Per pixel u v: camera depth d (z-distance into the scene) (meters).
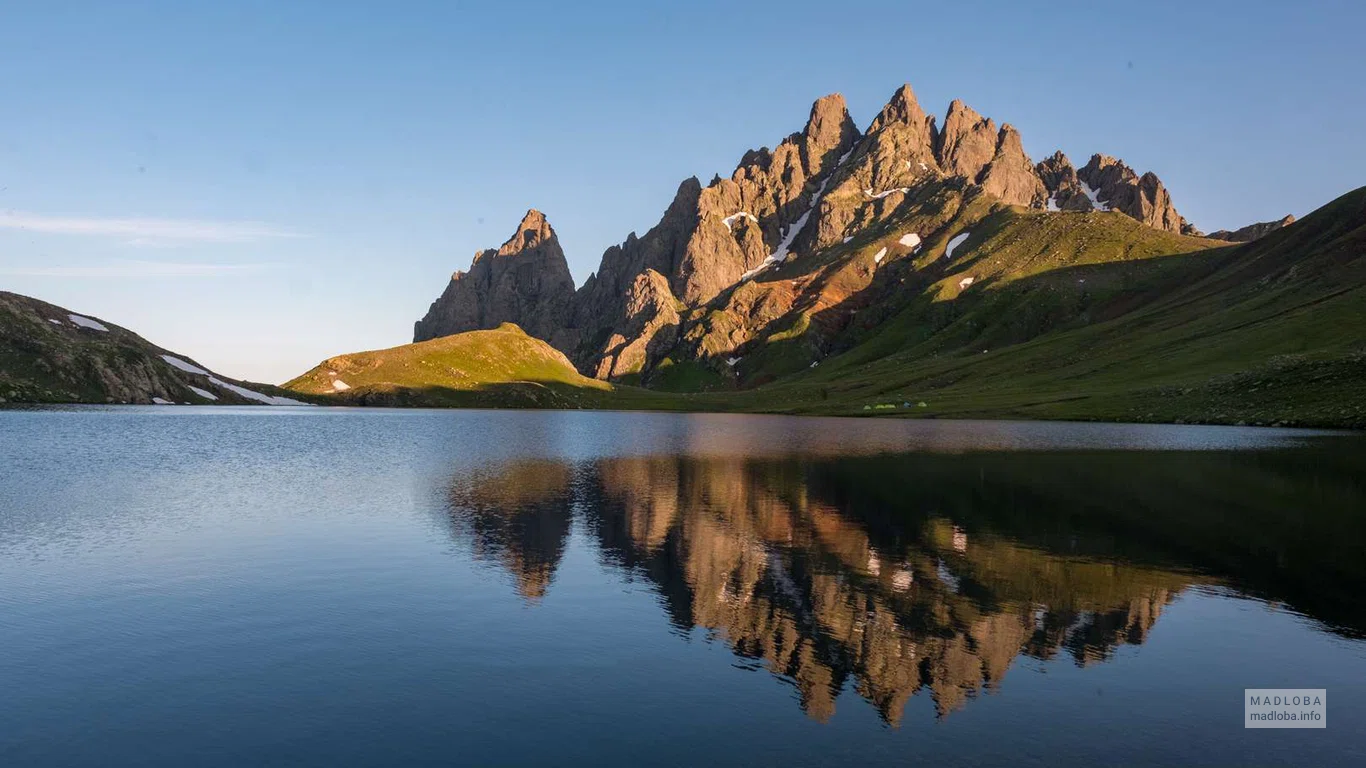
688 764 16.14
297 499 49.22
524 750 16.72
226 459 75.06
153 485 55.19
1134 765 16.36
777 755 16.58
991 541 37.09
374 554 33.81
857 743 17.16
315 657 21.89
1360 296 176.75
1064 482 57.22
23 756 16.38
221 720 18.06
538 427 152.25
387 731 17.55
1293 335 169.12
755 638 23.73
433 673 20.81
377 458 77.94
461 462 74.19
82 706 18.75
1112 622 25.42
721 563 32.75
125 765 16.08
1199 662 22.11
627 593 28.27
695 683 20.33
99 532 38.25
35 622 24.67
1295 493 51.56
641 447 95.56
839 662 21.91
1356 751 17.03
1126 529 39.97
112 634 23.59
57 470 63.50
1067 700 19.53
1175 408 141.25
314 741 17.08
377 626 24.50
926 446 93.31
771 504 47.88
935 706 19.11
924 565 32.50
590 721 18.11
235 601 26.92
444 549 34.81
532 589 28.67
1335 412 110.50
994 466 68.56
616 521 41.94
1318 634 24.45
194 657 21.83
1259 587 29.50
